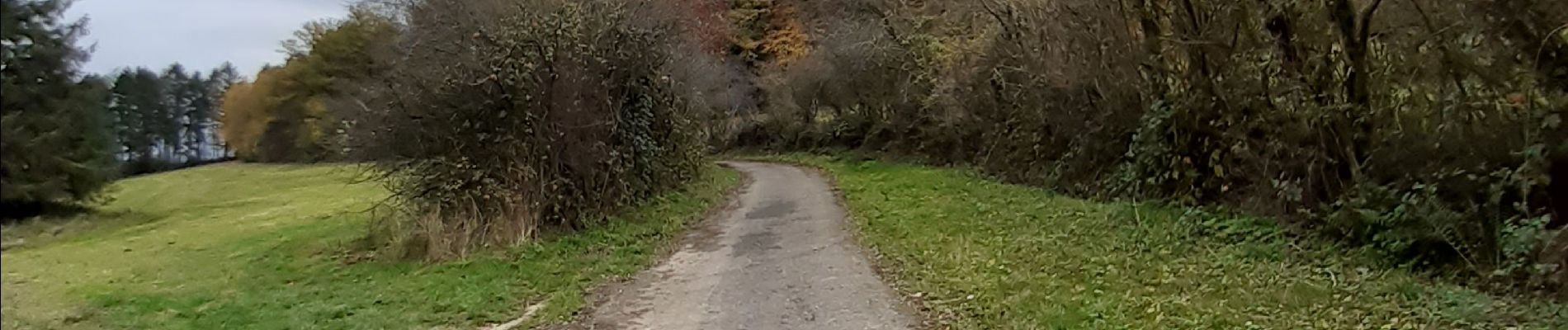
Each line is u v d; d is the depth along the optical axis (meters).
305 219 22.89
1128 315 7.84
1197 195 15.09
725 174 32.94
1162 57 15.63
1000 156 25.91
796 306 9.26
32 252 12.87
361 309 10.32
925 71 32.81
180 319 10.45
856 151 40.78
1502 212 9.20
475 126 14.88
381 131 15.10
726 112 47.38
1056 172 21.05
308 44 27.36
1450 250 9.55
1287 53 12.20
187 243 19.56
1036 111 22.88
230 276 14.15
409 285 11.68
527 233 14.79
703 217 18.86
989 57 25.00
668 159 23.50
